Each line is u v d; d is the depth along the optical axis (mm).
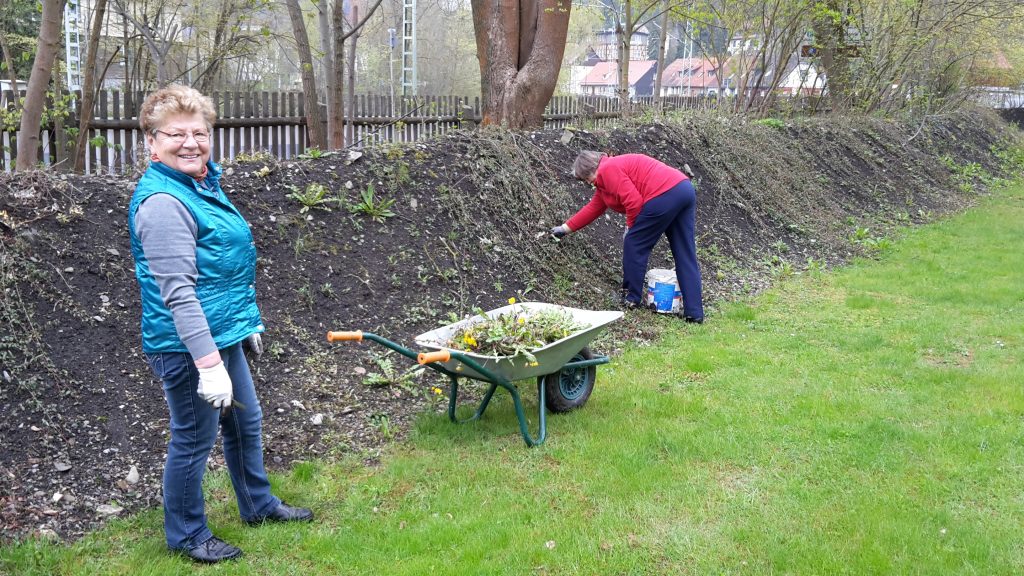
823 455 4320
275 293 5480
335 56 9078
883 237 11203
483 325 4535
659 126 10625
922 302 7789
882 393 5258
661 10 14453
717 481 4035
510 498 3846
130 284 4984
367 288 5902
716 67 18766
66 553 3281
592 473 4105
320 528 3592
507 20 9523
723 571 3270
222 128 9695
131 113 8789
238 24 11594
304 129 10867
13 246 4715
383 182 6902
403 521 3658
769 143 12375
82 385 4277
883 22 17344
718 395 5246
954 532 3521
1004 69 24219
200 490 3303
